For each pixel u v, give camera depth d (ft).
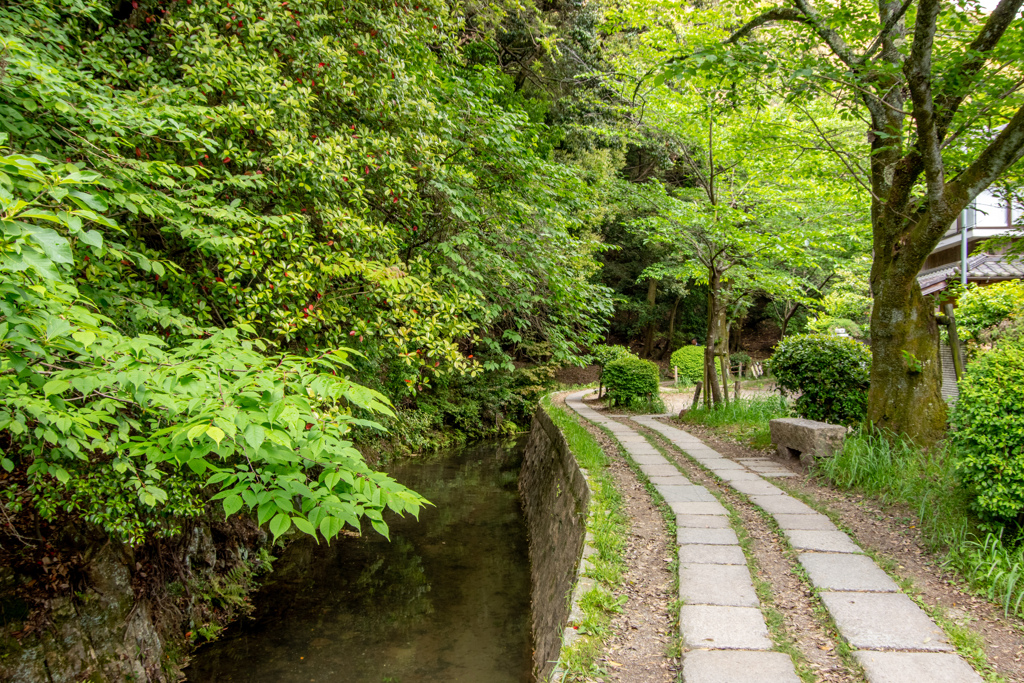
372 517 5.96
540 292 24.38
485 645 17.04
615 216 68.33
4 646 11.19
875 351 20.80
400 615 19.02
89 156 10.85
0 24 11.39
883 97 20.31
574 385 78.48
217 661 15.85
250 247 12.66
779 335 107.14
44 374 7.57
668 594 11.44
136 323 11.22
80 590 12.91
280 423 5.95
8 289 6.21
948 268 48.26
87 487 10.58
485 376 56.49
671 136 39.27
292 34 16.80
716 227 31.60
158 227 13.38
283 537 25.23
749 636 9.53
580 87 50.85
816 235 30.89
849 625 9.73
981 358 13.79
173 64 15.38
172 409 6.51
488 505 33.14
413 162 18.72
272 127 14.07
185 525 17.28
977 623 9.86
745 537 13.97
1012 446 12.07
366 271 13.73
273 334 15.37
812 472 19.36
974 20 19.56
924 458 17.63
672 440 28.19
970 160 21.61
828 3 19.49
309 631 17.75
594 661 9.15
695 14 25.94
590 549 13.37
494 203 23.02
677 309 101.71
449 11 22.52
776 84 22.20
